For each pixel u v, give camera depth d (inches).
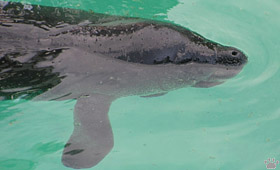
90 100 298.7
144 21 312.8
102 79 299.4
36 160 267.1
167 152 276.2
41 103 305.6
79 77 299.0
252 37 383.6
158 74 298.4
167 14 413.1
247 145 283.0
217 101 315.9
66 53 297.6
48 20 311.4
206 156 274.4
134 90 303.9
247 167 267.7
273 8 436.5
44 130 286.8
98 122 285.4
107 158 269.6
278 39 384.2
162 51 297.0
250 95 321.4
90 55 299.3
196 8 429.4
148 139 284.5
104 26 308.0
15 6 321.7
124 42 298.4
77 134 276.8
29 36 296.5
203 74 303.4
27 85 295.9
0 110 299.4
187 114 304.2
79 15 327.9
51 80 297.0
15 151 272.4
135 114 302.5
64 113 299.0
